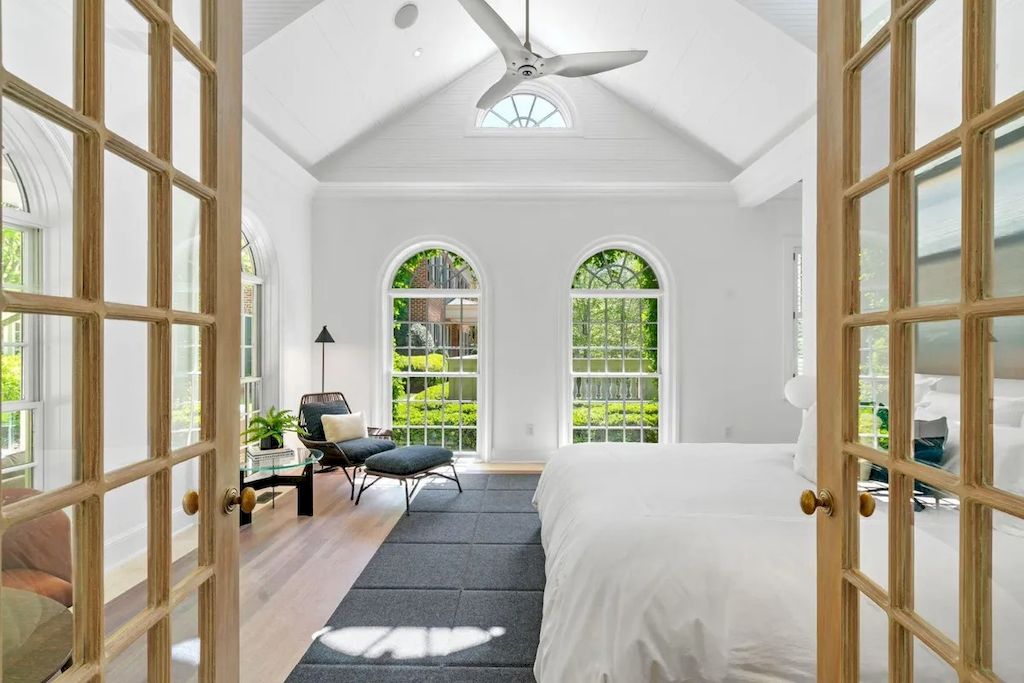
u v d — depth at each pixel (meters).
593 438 5.82
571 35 5.14
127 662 0.87
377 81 4.88
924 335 0.84
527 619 2.48
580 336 5.84
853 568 1.05
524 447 5.71
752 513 1.92
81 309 0.76
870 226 1.00
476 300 5.81
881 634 1.00
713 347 5.69
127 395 0.87
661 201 5.68
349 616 2.51
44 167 0.72
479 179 5.71
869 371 1.01
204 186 1.06
